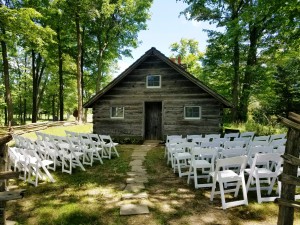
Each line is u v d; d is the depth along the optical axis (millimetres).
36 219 4176
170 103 13820
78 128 19438
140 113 14133
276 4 9141
